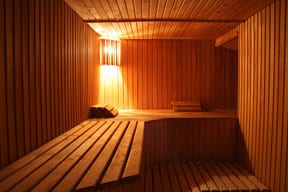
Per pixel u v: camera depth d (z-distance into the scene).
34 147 1.80
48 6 2.05
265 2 2.48
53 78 2.15
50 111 2.09
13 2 1.57
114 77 4.30
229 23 3.33
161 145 3.40
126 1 2.45
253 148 2.97
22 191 1.11
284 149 2.29
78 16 2.91
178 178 2.95
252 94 2.99
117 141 2.07
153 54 4.39
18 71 1.61
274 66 2.46
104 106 3.51
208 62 4.44
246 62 3.17
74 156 1.63
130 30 3.70
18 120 1.60
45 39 2.00
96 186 1.21
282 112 2.32
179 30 3.72
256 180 2.80
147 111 4.17
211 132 3.50
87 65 3.33
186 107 4.20
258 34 2.82
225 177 2.92
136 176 1.32
